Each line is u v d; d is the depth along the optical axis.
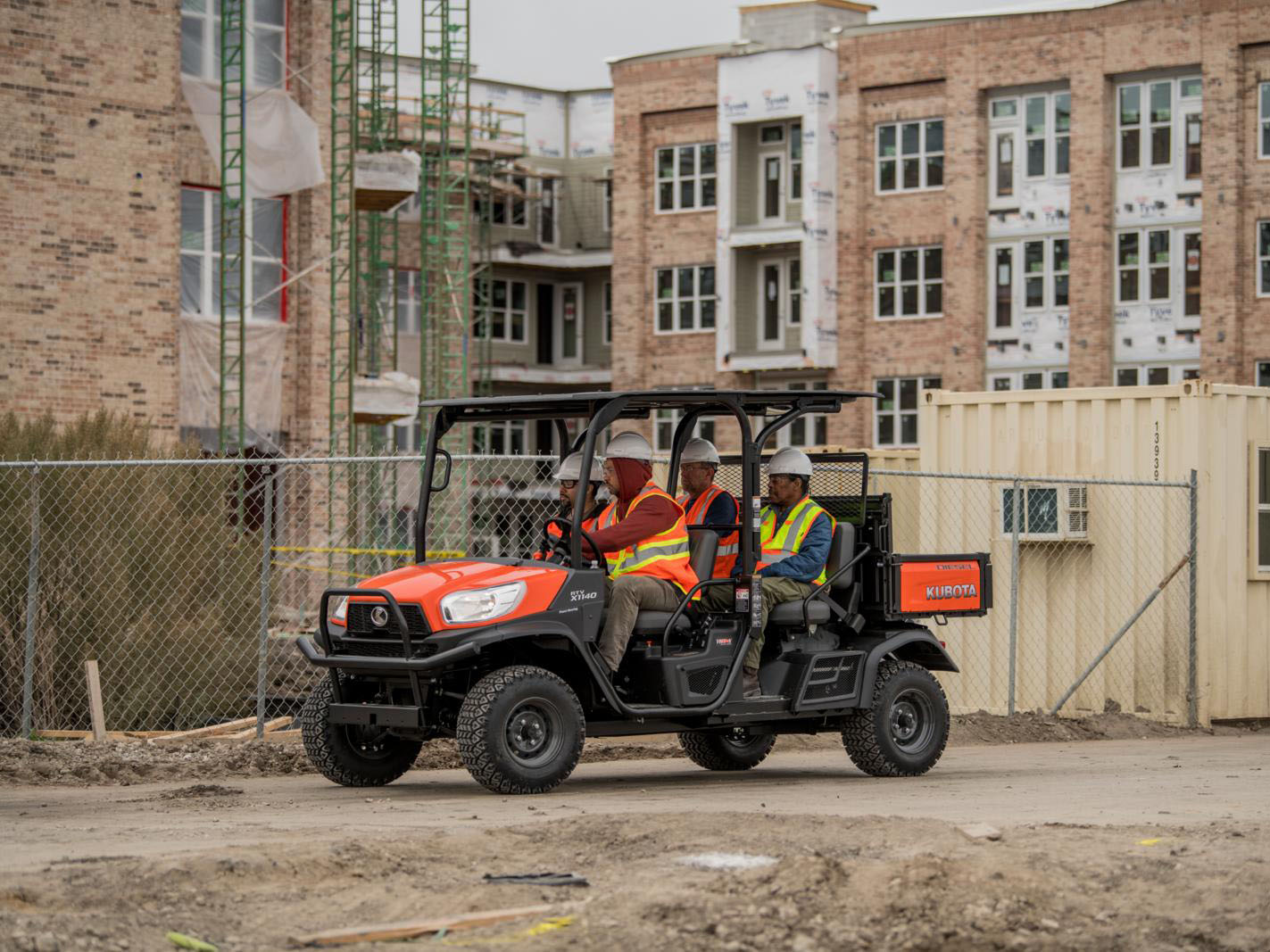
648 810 9.98
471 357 59.81
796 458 12.38
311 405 31.94
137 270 28.62
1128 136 48.12
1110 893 7.39
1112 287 48.34
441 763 13.34
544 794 11.02
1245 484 19.12
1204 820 9.63
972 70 49.78
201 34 30.88
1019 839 8.52
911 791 11.62
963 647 19.41
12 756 13.30
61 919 6.72
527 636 10.95
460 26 44.41
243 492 20.11
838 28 52.12
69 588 17.69
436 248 47.56
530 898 7.34
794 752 15.19
